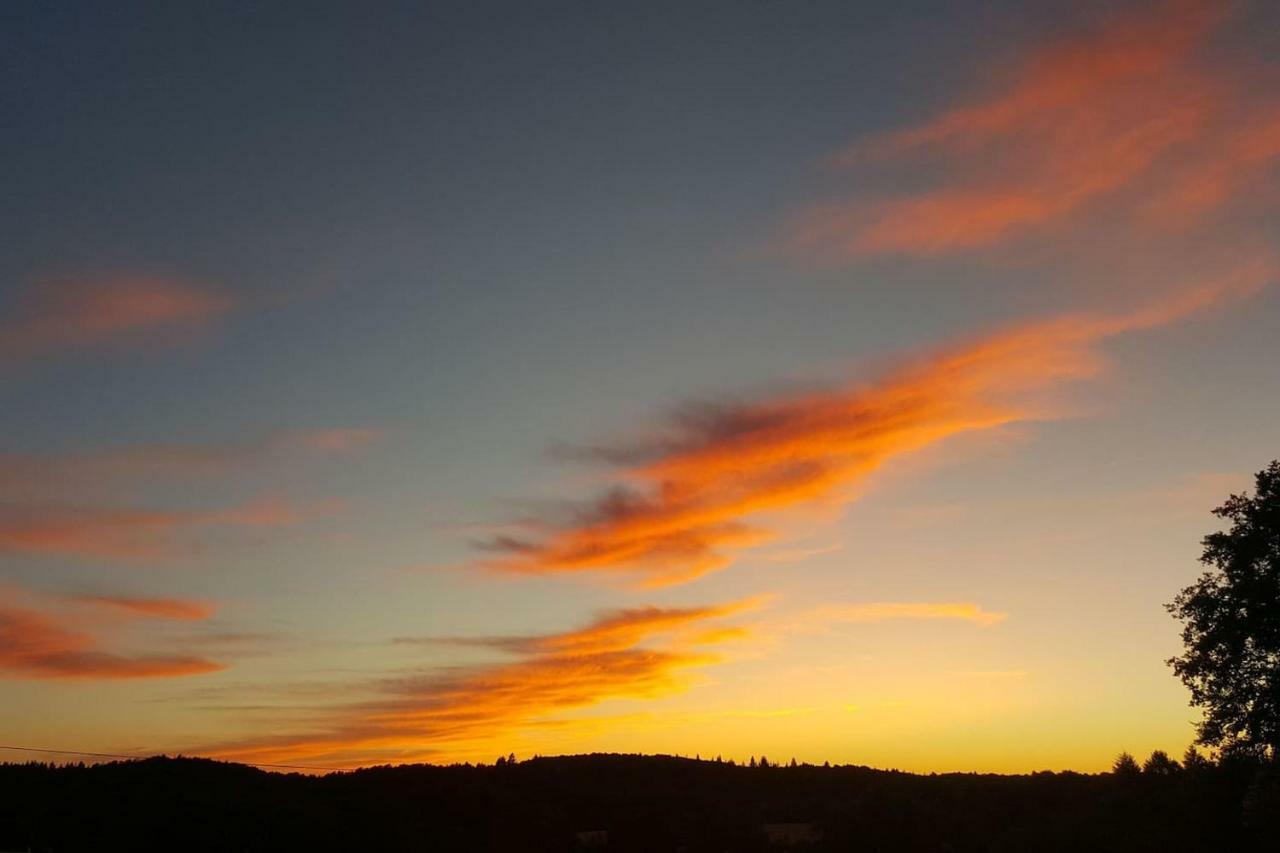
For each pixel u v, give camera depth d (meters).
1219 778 64.56
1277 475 36.81
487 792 112.50
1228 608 36.66
